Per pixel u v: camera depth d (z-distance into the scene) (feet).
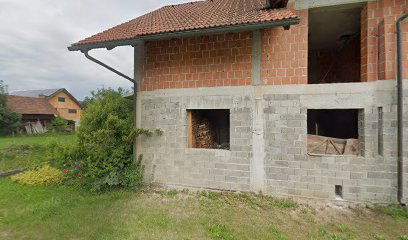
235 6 19.72
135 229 12.66
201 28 14.85
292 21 13.42
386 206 14.32
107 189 18.65
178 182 18.56
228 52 17.31
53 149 23.06
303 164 15.75
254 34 16.71
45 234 12.45
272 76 16.33
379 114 14.58
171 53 18.72
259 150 16.60
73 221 13.65
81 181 20.35
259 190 16.62
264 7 16.69
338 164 15.16
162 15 21.83
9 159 31.63
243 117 16.93
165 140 18.88
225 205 15.75
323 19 17.60
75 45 17.71
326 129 25.36
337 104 15.14
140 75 19.63
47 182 20.70
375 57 14.61
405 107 13.98
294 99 15.87
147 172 19.36
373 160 14.56
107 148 19.44
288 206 15.17
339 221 13.39
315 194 15.56
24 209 15.51
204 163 17.89
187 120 18.78
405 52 14.01
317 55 27.20
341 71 25.41
